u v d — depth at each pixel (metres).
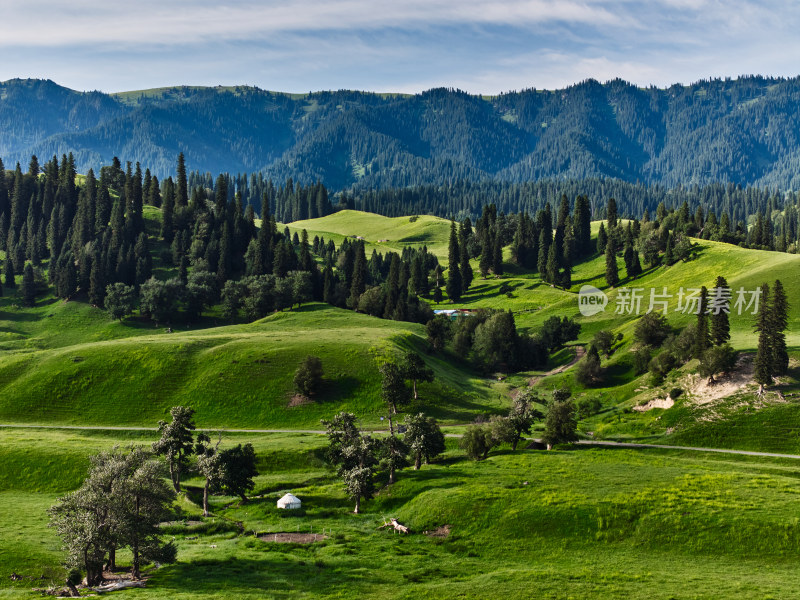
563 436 123.62
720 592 66.75
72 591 68.75
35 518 94.06
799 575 71.56
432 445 115.94
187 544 87.81
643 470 104.62
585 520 86.44
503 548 83.75
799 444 117.75
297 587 72.06
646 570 74.38
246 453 108.75
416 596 69.00
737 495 90.00
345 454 108.81
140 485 78.00
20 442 127.88
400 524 93.12
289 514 99.69
